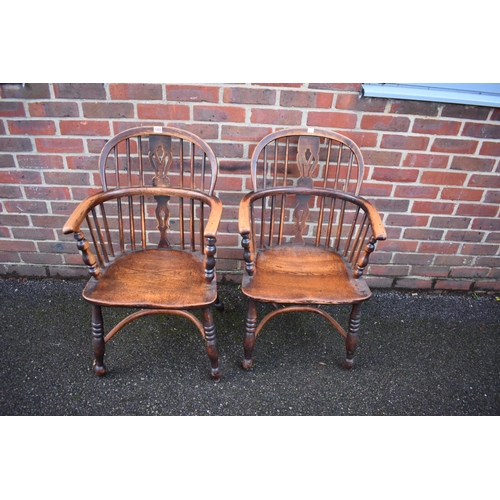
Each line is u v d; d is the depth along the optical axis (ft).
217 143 5.17
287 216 5.76
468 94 4.90
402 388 4.84
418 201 5.64
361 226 4.62
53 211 5.69
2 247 5.99
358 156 4.63
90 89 4.78
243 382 4.81
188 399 4.58
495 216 5.76
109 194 4.47
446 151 5.24
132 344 5.25
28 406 4.39
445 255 6.15
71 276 6.31
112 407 4.45
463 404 4.68
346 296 4.19
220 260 6.13
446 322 5.91
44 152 5.21
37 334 5.29
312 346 5.39
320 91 4.82
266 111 4.95
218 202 4.33
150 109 4.93
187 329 5.55
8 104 4.86
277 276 4.50
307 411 4.52
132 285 4.24
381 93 4.71
